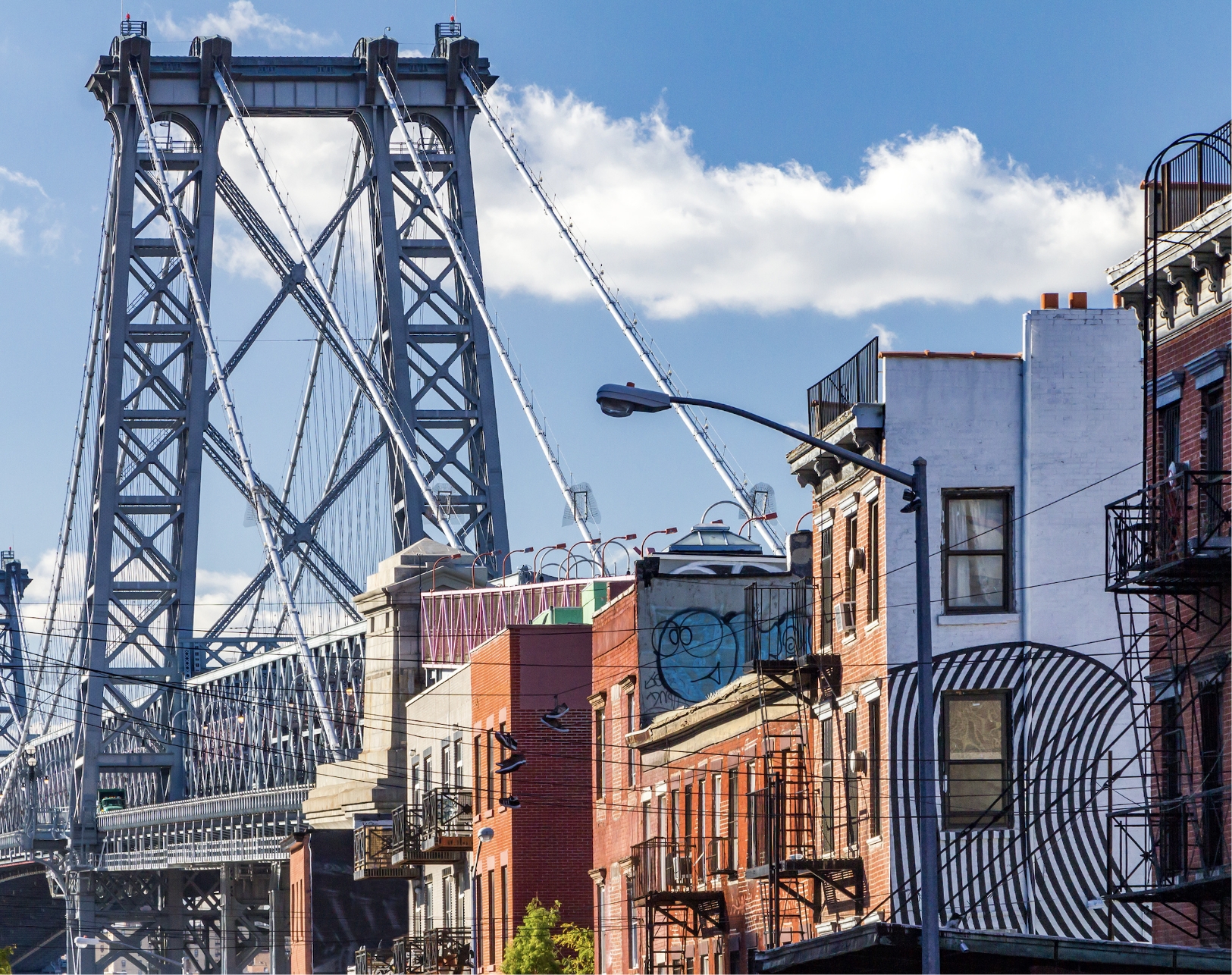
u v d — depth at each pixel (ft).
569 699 259.39
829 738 172.04
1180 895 128.77
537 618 282.97
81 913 623.36
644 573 222.69
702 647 221.87
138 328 630.33
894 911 155.22
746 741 188.65
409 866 305.94
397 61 618.85
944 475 160.76
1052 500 160.04
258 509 566.77
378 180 614.34
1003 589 160.04
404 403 584.40
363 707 446.19
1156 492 132.77
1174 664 131.75
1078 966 134.00
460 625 347.36
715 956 194.59
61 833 630.33
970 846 155.74
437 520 533.14
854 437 163.53
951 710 158.20
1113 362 162.20
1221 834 126.31
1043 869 155.33
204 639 618.85
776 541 290.97
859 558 166.61
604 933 235.61
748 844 186.70
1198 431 132.67
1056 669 158.10
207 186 627.87
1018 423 162.09
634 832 225.97
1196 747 131.54
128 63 630.33
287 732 536.42
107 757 615.16
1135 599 157.58
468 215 609.01
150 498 627.46
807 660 171.63
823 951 140.15
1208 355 130.93
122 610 622.95
